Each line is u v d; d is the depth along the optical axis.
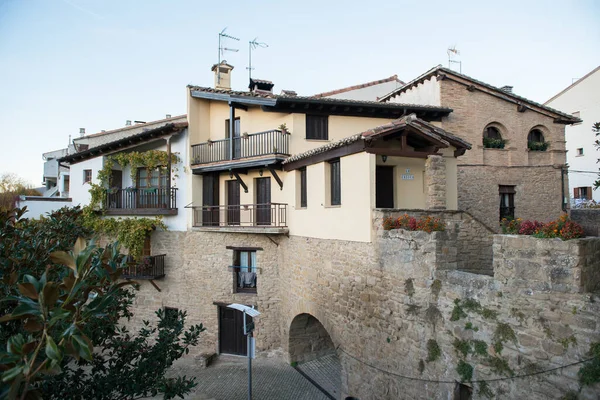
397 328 8.04
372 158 9.31
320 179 11.68
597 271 5.04
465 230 9.27
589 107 26.05
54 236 7.00
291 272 13.95
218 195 17.00
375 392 8.77
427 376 7.13
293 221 13.74
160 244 17.17
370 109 15.36
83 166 18.64
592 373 4.55
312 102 14.35
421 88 17.56
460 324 6.48
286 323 14.60
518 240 5.57
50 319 3.40
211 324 16.11
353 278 9.78
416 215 8.98
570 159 27.14
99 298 4.15
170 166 16.66
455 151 11.10
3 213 5.61
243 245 15.70
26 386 3.32
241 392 13.02
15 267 5.28
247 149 15.85
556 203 17.61
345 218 10.22
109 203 17.62
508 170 17.12
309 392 12.93
